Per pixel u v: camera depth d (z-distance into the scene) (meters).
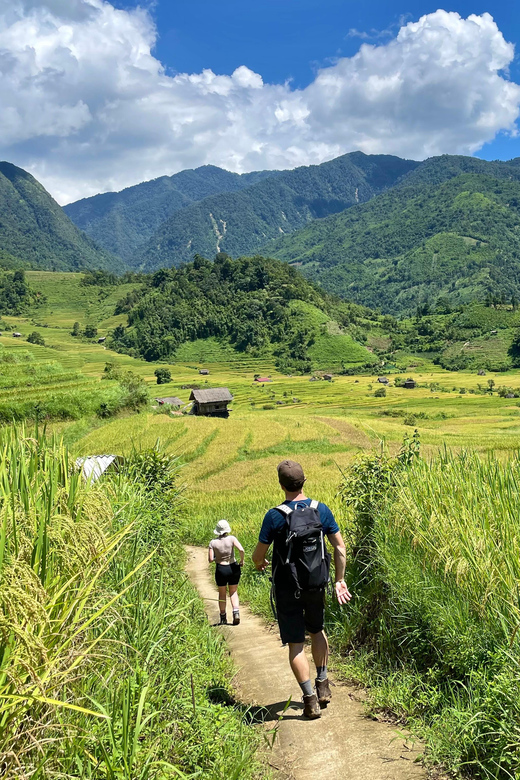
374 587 5.35
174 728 2.83
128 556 4.33
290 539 3.98
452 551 4.41
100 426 55.09
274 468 41.69
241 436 53.00
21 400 51.44
